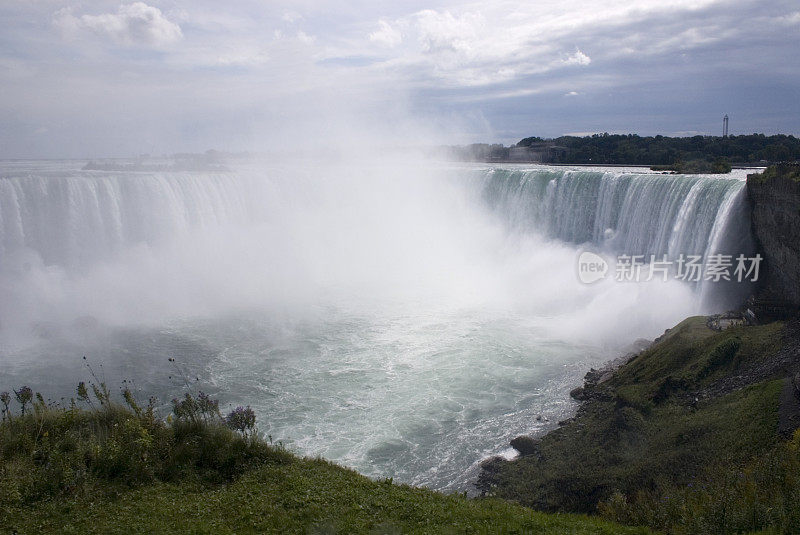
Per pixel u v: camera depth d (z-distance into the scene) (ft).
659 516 40.93
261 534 33.14
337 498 39.01
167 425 48.16
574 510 51.16
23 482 36.01
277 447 49.08
